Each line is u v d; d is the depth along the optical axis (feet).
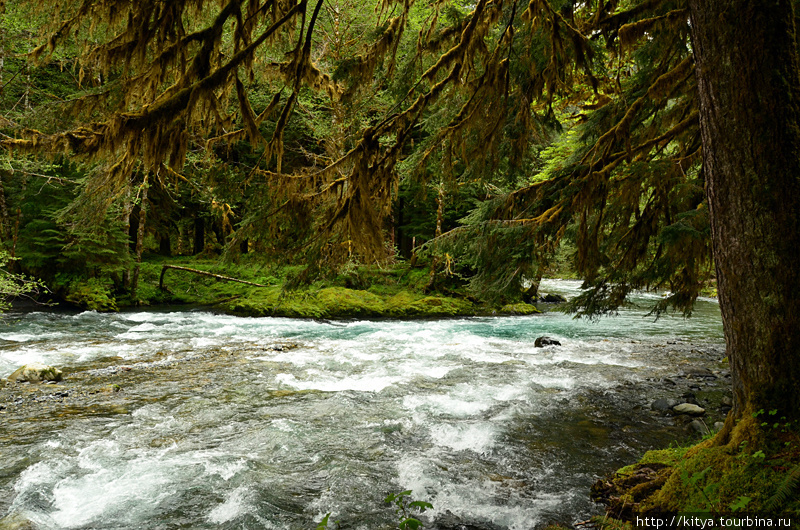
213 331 45.91
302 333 46.01
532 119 19.61
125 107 14.30
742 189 10.28
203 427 20.26
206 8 17.10
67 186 57.57
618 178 20.83
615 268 22.59
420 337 44.57
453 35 18.67
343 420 21.33
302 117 57.77
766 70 9.89
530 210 21.29
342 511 13.96
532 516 13.66
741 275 10.46
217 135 17.21
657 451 15.16
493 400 24.59
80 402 23.27
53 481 15.38
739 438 10.45
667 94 18.61
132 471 16.17
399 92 18.72
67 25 15.78
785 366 10.02
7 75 47.06
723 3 10.32
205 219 96.99
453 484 15.65
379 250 17.81
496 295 20.74
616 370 31.76
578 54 16.38
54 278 60.64
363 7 56.49
